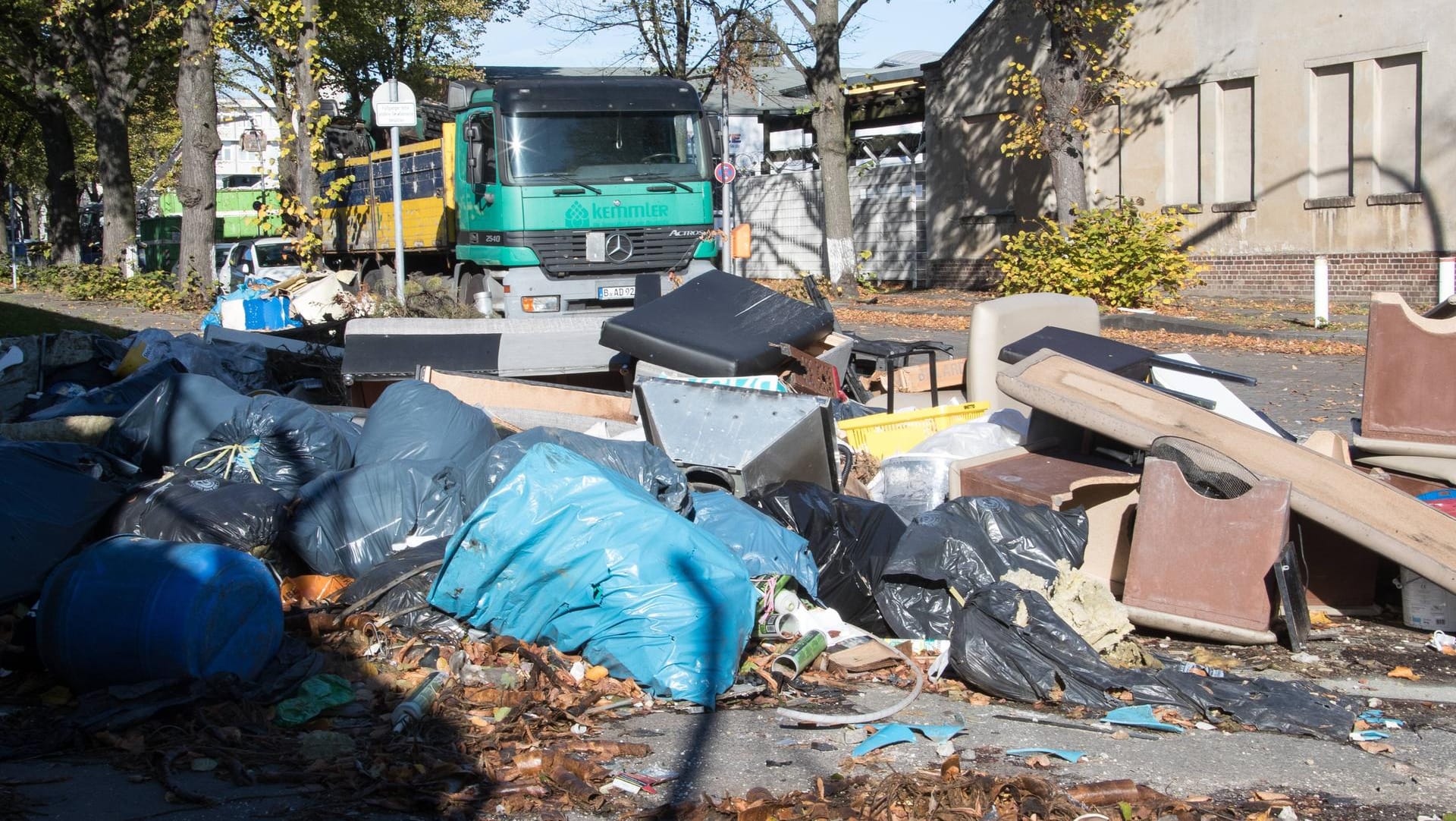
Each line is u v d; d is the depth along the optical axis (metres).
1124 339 17.09
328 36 35.41
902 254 29.64
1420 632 6.16
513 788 3.95
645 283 14.31
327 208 21.64
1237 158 22.39
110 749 4.16
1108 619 5.62
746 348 8.76
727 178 16.98
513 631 5.29
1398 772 4.34
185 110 24.81
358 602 5.56
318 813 3.70
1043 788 3.92
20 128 47.69
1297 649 5.80
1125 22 22.41
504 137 13.82
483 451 7.27
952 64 27.23
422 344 9.96
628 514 5.18
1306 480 6.24
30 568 5.52
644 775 4.13
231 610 4.73
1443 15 19.16
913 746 4.46
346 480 6.23
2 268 36.81
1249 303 21.34
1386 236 20.25
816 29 24.86
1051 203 25.36
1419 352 7.26
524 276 13.91
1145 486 6.16
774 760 4.29
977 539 6.10
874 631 6.07
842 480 7.45
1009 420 8.70
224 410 7.59
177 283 25.11
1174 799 4.00
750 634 5.36
